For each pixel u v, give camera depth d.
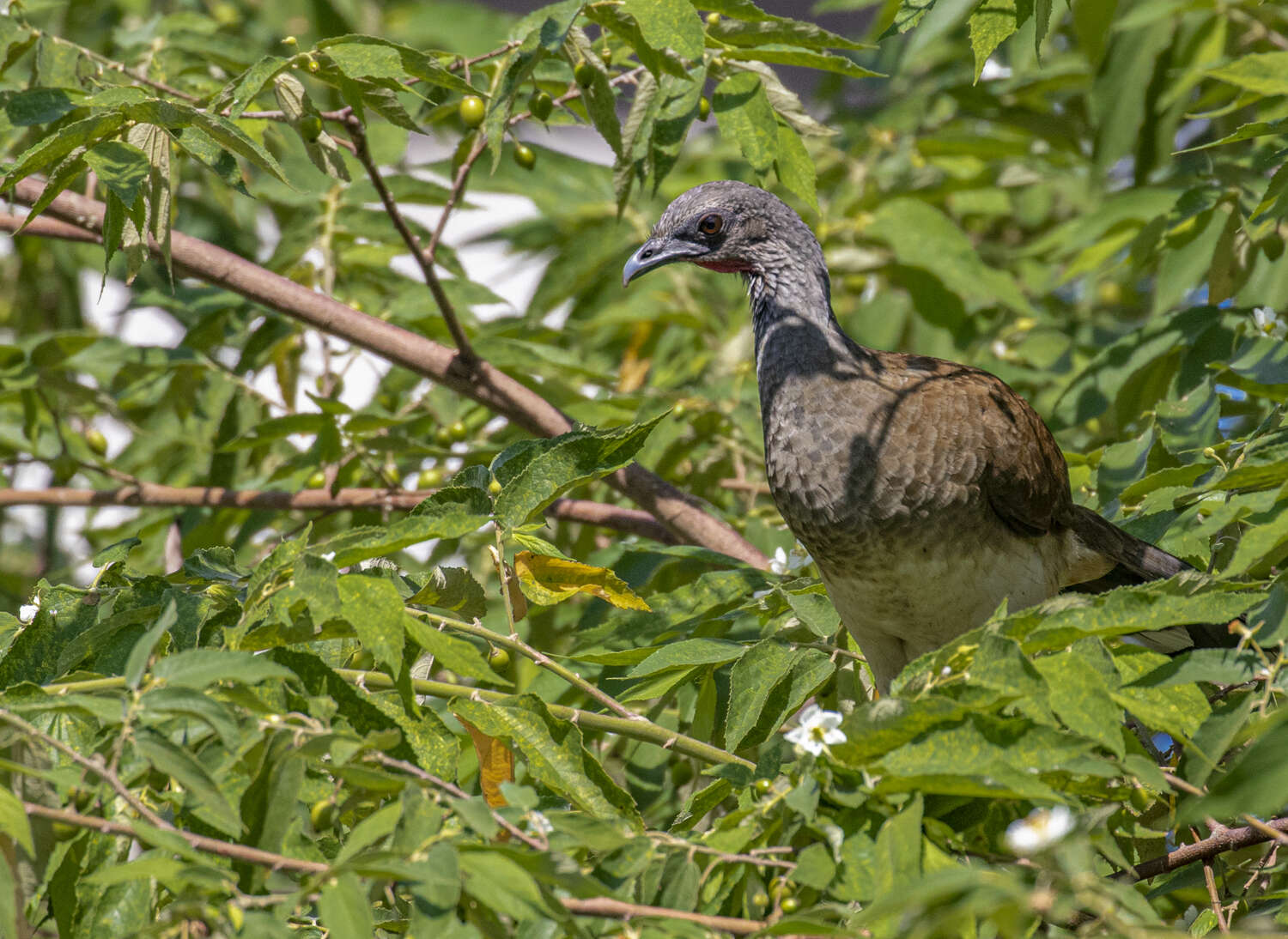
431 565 9.78
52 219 8.88
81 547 12.62
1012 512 7.62
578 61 7.68
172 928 4.14
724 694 7.15
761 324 8.57
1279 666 4.93
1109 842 4.80
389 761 4.70
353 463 9.57
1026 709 4.55
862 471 7.49
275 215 12.29
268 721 4.72
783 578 7.56
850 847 4.51
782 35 7.82
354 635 5.46
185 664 4.39
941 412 7.53
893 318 11.11
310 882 4.20
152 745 4.25
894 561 7.48
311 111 7.40
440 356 9.05
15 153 9.65
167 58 9.91
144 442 10.43
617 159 7.96
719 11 7.75
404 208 11.83
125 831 4.19
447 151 13.05
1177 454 7.55
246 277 8.95
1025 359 10.55
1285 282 8.87
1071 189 12.20
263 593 5.18
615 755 8.04
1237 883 6.00
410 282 10.26
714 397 9.83
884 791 4.59
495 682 5.02
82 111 7.59
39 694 4.69
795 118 8.21
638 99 8.00
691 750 5.76
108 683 4.87
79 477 11.58
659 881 4.52
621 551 8.29
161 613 5.40
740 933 4.35
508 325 10.65
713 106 7.98
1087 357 10.48
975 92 11.84
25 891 4.80
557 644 9.32
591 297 11.64
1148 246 9.18
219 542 10.52
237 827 4.21
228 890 4.10
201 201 11.95
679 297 11.30
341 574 5.07
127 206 6.14
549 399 10.41
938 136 11.56
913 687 4.83
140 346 9.78
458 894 3.96
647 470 9.04
